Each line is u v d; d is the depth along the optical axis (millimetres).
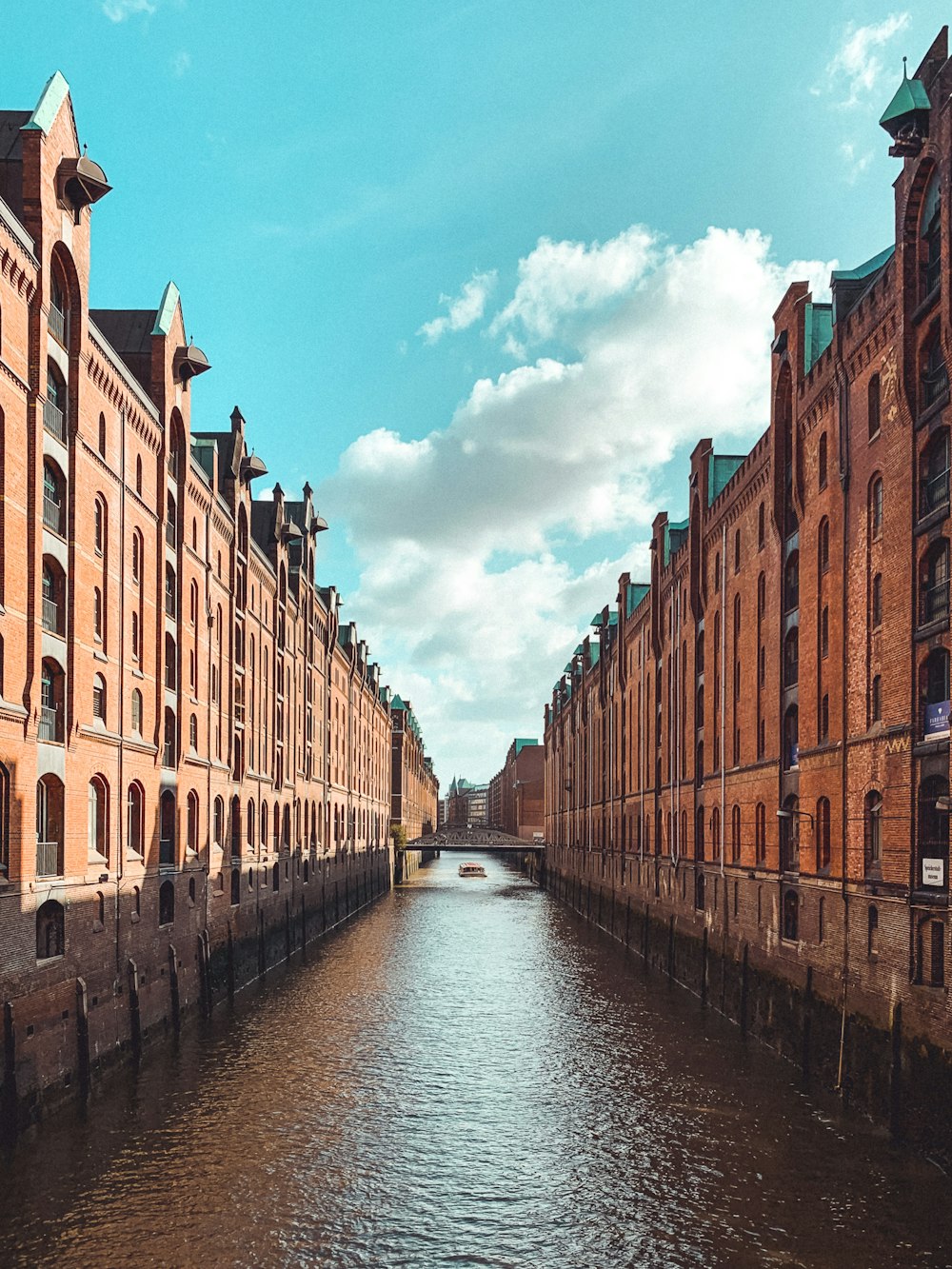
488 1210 17812
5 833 20031
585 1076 26312
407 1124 22312
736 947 33938
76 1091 22844
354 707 77125
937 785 20328
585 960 48625
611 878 62562
